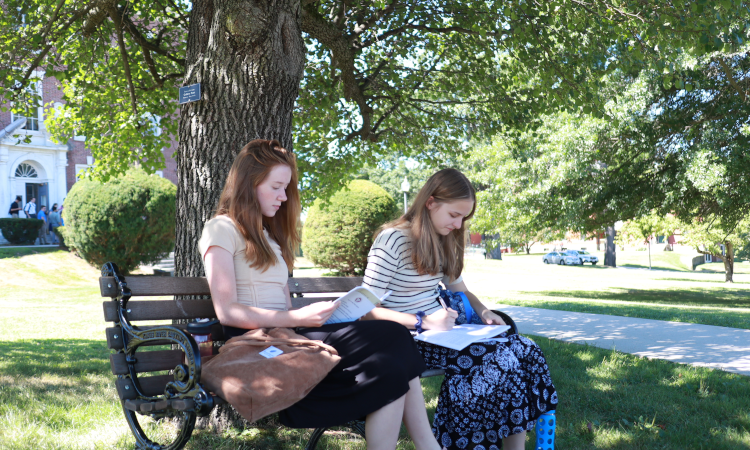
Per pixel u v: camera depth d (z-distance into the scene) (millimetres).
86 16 6223
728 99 13242
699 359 5297
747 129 12648
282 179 2520
